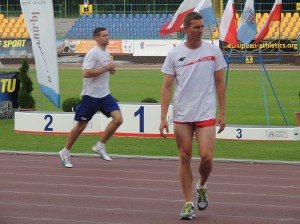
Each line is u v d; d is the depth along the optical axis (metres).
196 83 9.34
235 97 29.05
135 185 11.95
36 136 18.00
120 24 58.91
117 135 17.84
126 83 35.81
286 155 15.16
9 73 21.41
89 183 12.11
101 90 13.69
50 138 17.69
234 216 9.83
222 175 12.84
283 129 17.00
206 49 9.38
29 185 11.92
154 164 13.99
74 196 11.09
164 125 9.50
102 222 9.48
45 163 14.09
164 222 9.48
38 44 17.64
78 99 19.98
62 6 62.22
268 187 11.81
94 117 17.98
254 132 17.14
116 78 38.88
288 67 47.38
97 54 13.57
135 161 14.34
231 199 10.91
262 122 21.17
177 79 9.42
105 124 17.91
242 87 33.44
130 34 58.44
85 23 59.53
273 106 25.88
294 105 26.17
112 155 14.82
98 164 13.97
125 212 10.05
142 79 38.31
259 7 58.19
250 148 16.11
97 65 13.62
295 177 12.66
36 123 18.41
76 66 49.09
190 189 9.64
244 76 39.84
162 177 12.65
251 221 9.54
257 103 26.81
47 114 18.28
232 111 24.19
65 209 10.23
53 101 17.97
